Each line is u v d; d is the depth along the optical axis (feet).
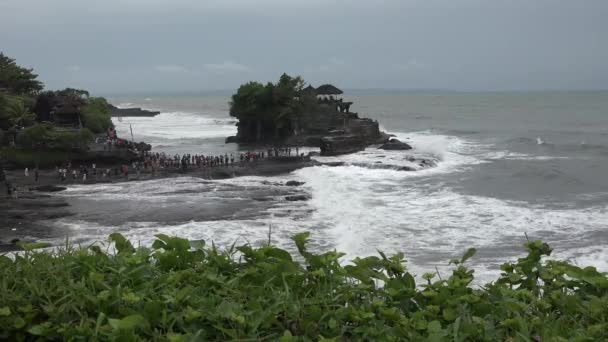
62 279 15.71
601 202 133.28
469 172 189.98
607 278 16.87
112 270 16.44
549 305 15.67
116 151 208.64
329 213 120.67
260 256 18.10
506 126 429.79
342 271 17.11
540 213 119.03
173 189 159.33
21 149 198.39
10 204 139.13
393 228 104.83
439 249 90.22
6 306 14.49
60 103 278.05
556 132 361.51
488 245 93.20
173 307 14.76
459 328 14.43
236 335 13.76
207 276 16.20
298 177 181.57
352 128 268.21
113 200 143.43
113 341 12.98
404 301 16.38
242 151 262.88
